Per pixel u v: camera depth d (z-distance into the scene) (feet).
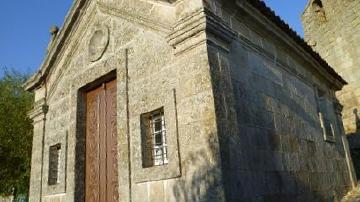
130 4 18.11
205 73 13.25
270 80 18.62
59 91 22.59
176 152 13.38
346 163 27.27
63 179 19.57
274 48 20.21
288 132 18.75
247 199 12.86
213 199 11.76
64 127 21.11
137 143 15.44
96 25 20.33
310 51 23.50
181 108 13.79
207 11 14.08
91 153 19.24
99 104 19.61
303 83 23.66
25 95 44.96
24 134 40.65
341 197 23.63
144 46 16.71
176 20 15.15
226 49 14.75
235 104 14.47
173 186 13.35
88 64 20.22
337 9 45.06
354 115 41.47
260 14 17.61
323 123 24.82
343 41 44.01
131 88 16.71
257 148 15.05
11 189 42.14
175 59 14.83
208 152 12.34
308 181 19.22
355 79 42.19
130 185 15.23
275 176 15.71
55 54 23.06
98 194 18.01
